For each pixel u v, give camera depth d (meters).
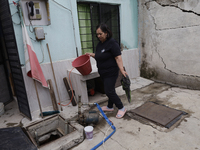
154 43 4.07
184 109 2.67
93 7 3.55
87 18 3.53
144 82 4.21
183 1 3.29
